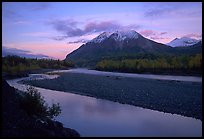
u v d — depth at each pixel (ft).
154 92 139.33
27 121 51.11
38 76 304.30
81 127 65.26
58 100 115.34
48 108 69.77
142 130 63.21
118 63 525.34
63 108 93.45
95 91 146.82
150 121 72.90
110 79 246.06
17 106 57.52
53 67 604.90
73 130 58.65
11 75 265.95
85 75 321.11
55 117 76.54
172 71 397.19
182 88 160.66
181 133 60.90
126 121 72.95
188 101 107.86
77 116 78.79
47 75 326.85
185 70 382.22
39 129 48.73
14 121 48.49
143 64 455.22
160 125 68.44
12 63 428.15
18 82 211.41
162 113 85.51
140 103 104.78
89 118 75.92
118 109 92.63
